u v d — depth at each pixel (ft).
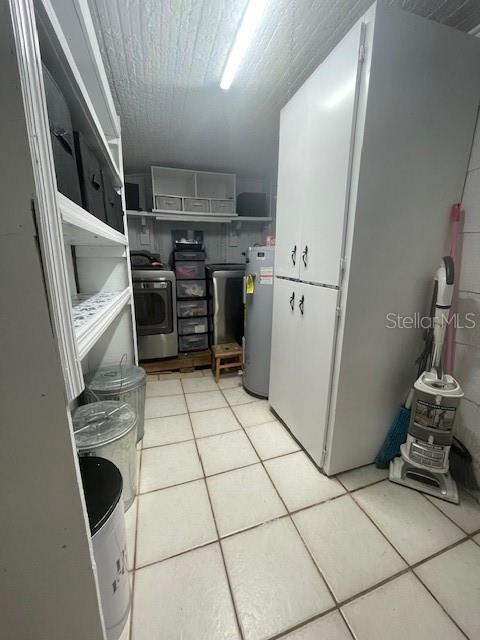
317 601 3.26
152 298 9.87
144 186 12.23
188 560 3.72
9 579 1.96
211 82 5.96
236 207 12.46
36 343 1.69
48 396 1.77
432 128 4.08
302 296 5.44
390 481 5.05
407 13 3.53
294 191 5.51
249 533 4.09
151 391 8.75
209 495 4.76
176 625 3.05
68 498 1.94
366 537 4.03
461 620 3.10
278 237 6.35
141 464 5.50
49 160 1.67
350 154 3.94
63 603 2.11
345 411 4.86
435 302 4.66
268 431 6.59
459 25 4.52
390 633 2.98
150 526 4.20
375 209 4.09
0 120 1.42
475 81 4.14
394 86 3.70
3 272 1.57
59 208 1.91
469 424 4.84
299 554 3.80
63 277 1.81
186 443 6.15
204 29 4.54
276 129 8.11
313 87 4.65
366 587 3.41
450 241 4.73
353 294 4.33
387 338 4.81
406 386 5.26
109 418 4.53
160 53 5.08
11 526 1.89
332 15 4.33
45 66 2.53
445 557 3.76
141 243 12.35
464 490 4.83
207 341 11.25
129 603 3.16
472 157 4.42
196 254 10.72
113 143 6.23
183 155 10.07
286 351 6.29
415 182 4.21
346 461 5.17
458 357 4.95
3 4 1.31
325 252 4.66
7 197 1.50
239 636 2.96
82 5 2.86
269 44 4.96
